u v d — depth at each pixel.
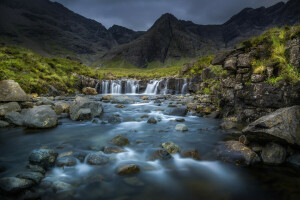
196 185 4.27
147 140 7.21
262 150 5.43
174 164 5.24
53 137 7.51
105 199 3.74
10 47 26.23
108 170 4.82
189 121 10.30
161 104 16.61
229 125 8.62
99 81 31.45
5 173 4.60
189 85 25.61
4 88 10.45
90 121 10.23
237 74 9.60
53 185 4.00
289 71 7.29
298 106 5.88
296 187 4.13
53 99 17.52
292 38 7.68
